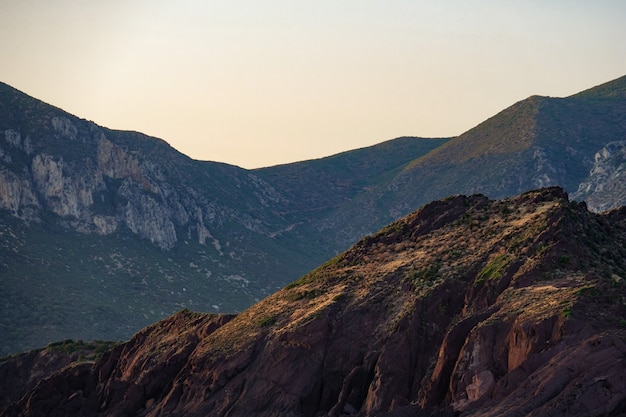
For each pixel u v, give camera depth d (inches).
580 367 3939.5
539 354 4111.7
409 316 4901.6
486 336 4375.0
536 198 5580.7
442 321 4879.4
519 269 4813.0
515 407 3927.2
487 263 5039.4
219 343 5585.6
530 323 4261.8
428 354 4800.7
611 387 3814.0
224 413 5201.8
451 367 4473.4
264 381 5167.3
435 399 4448.8
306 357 5108.3
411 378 4758.9
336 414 4827.8
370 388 4781.0
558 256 4773.6
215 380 5354.3
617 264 4874.5
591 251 4886.8
